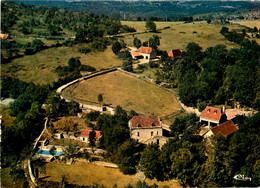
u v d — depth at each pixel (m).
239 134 88.94
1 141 92.25
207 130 104.38
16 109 118.94
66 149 89.56
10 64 174.75
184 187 79.25
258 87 125.88
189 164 79.06
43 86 135.75
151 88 146.50
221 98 129.88
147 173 81.25
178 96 137.88
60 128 106.75
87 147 95.25
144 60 185.50
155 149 87.38
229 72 139.88
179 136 100.06
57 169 84.75
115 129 91.12
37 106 114.38
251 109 124.38
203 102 126.12
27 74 161.50
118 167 85.69
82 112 120.31
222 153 82.12
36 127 108.00
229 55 165.88
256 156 84.19
